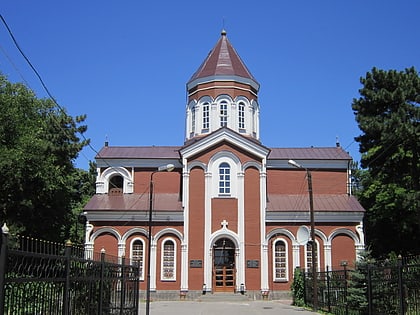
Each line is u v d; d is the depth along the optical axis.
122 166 43.97
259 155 40.91
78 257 11.42
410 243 47.19
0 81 34.75
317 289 29.36
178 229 40.03
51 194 33.72
